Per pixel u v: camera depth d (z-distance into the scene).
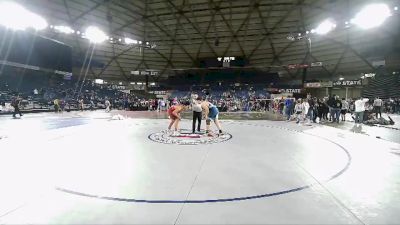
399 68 33.72
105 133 10.05
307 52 39.94
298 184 4.19
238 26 35.09
